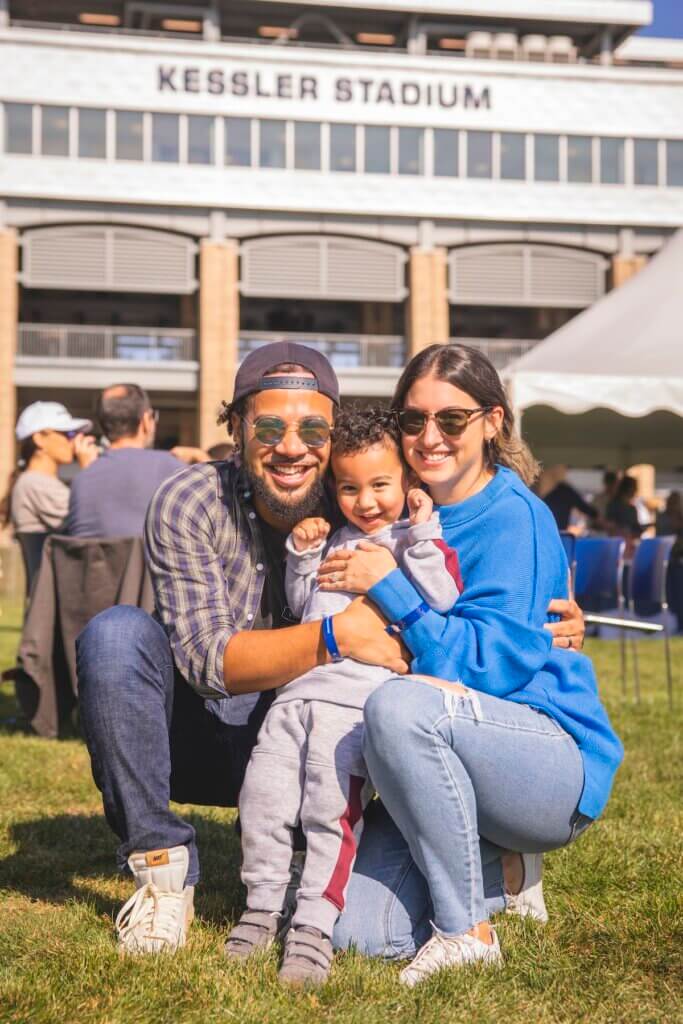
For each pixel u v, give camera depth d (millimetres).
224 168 35562
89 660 2730
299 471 2859
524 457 3045
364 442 2861
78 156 34938
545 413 12172
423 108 36406
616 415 12461
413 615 2656
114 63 34938
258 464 2838
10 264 34781
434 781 2553
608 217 37438
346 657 2709
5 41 34531
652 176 37750
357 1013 2385
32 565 7082
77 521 6145
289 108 35719
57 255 35312
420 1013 2406
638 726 6441
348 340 36781
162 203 35312
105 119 35031
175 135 35344
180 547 2854
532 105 37000
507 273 37500
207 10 38156
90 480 6137
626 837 3924
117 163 35062
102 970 2592
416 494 2781
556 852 3723
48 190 34750
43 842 4031
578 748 2725
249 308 40781
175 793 3186
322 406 2879
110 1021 2350
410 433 2861
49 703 6082
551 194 37188
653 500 16766
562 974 2658
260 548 2961
